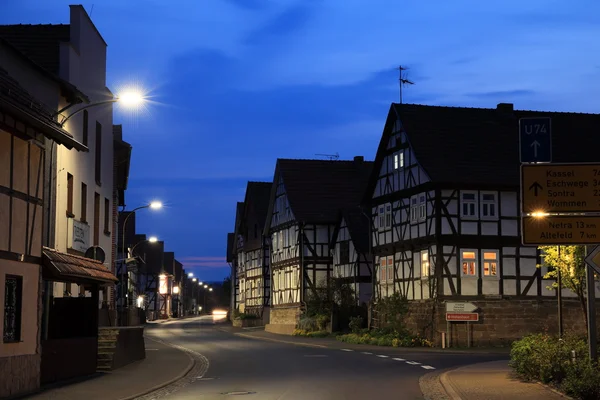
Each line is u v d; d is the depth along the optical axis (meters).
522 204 15.74
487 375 21.62
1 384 17.31
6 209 18.00
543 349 19.62
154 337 53.56
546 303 41.56
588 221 15.60
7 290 18.20
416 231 43.41
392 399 17.55
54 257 20.61
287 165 65.94
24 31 31.12
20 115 17.44
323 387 20.23
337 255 59.97
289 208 63.91
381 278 48.38
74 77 29.52
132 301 77.25
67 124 27.95
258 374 24.47
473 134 44.72
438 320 40.56
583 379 15.39
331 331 52.97
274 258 68.69
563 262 27.53
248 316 75.56
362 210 56.50
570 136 47.09
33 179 19.69
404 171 44.88
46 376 20.50
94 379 21.98
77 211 29.61
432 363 29.02
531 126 16.94
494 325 40.84
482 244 41.38
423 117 45.00
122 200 52.97
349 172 66.19
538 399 16.11
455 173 41.72
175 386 20.98
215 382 21.98
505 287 41.34
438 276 40.78
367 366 27.52
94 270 23.11
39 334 19.59
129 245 85.75
